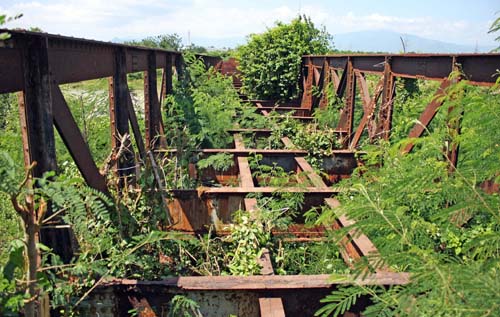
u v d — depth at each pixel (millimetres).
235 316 3674
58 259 3377
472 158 2725
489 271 1887
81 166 4363
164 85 11312
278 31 17625
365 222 2041
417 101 8852
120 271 3887
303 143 8523
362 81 9719
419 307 1887
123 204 4711
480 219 3809
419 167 3988
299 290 3639
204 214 5703
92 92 8773
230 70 21250
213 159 7531
